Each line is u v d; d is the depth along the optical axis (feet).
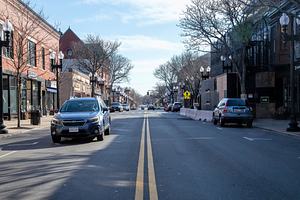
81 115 36.47
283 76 78.54
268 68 84.58
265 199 14.99
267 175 19.76
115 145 33.78
